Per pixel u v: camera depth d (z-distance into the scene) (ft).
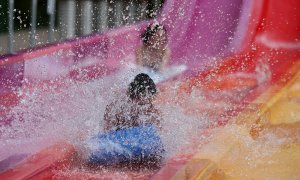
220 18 66.85
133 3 79.66
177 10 70.23
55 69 51.98
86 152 26.94
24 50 52.85
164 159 26.40
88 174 25.46
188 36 65.46
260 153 29.09
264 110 36.37
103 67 54.39
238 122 33.88
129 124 27.94
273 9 65.57
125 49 60.34
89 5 70.59
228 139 29.78
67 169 25.90
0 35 59.00
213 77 51.13
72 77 51.01
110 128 28.14
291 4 66.03
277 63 55.67
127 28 64.49
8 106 40.96
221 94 44.47
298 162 27.89
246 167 26.84
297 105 38.37
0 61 46.96
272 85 47.03
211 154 26.50
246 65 55.36
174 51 61.98
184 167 24.14
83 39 59.06
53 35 62.44
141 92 28.37
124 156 26.61
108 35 61.46
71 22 67.41
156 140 27.09
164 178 22.80
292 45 60.08
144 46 48.75
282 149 29.96
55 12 66.49
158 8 71.56
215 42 63.57
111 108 28.35
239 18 65.41
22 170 24.73
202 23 67.05
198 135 30.48
